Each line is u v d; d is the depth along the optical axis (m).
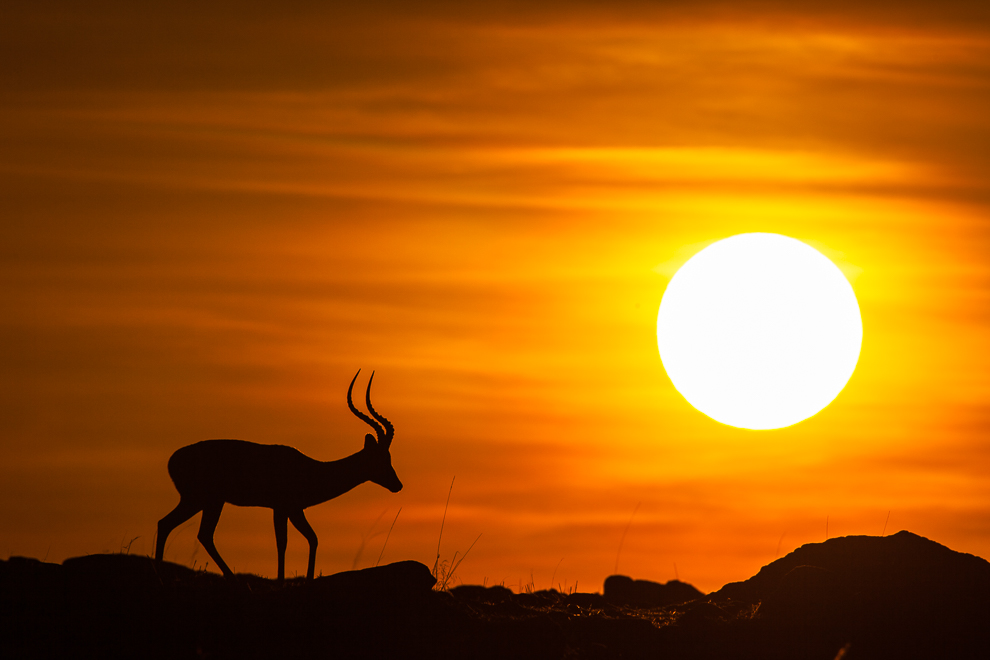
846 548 72.88
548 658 58.78
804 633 64.12
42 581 61.09
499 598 72.81
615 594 87.38
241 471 63.41
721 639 63.59
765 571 74.81
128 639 57.44
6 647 55.69
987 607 65.81
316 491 65.50
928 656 62.47
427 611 62.06
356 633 59.69
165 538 62.53
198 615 59.69
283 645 58.41
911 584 67.75
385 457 67.62
